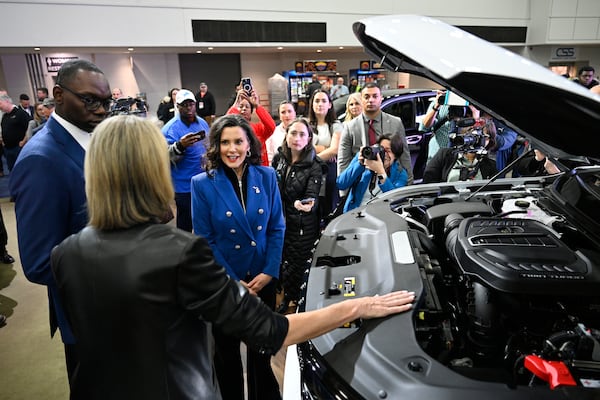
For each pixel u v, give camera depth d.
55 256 1.02
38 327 2.97
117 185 0.94
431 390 0.89
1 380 2.42
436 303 1.26
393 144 2.74
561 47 13.16
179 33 9.29
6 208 5.92
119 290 0.91
